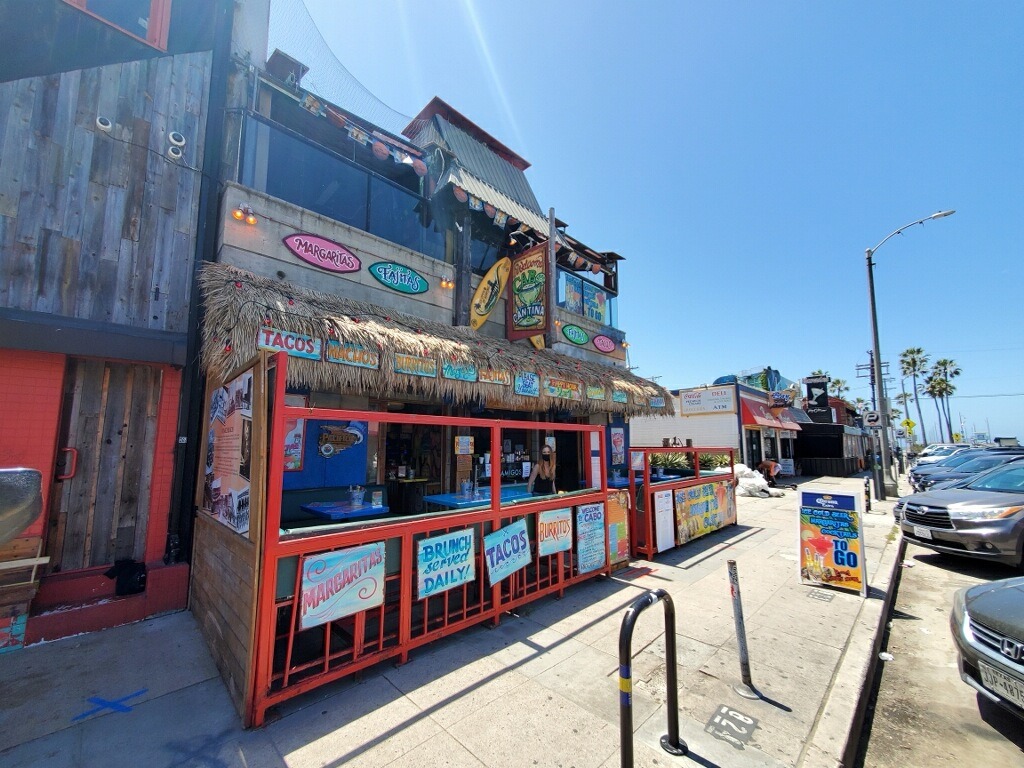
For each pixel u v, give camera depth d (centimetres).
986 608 341
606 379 968
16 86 468
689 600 536
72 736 289
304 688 320
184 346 512
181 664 379
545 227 1102
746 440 2020
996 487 770
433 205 878
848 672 375
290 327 475
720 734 296
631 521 733
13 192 454
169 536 501
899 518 827
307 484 631
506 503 510
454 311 857
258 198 604
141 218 522
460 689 343
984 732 326
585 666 379
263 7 689
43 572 451
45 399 444
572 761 269
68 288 472
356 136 731
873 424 1612
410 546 390
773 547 796
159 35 561
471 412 908
